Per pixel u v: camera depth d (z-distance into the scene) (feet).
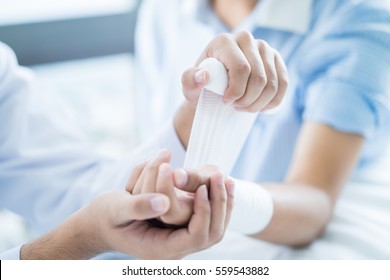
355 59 2.73
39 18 4.37
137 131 4.65
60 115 3.39
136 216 1.68
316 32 3.02
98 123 4.60
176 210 1.70
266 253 2.61
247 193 2.20
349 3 2.90
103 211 1.87
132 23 4.64
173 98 3.71
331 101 2.71
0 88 3.02
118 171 2.75
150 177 1.75
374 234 2.71
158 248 1.82
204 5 3.51
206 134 2.03
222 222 1.76
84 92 4.67
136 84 4.68
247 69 1.92
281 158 3.11
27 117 3.16
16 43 4.34
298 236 2.56
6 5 4.34
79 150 3.16
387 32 2.76
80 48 4.56
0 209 3.96
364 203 2.99
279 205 2.41
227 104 1.98
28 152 3.09
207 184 1.75
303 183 2.70
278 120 3.09
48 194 3.01
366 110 2.70
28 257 2.21
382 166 3.33
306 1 3.05
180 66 3.67
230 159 2.22
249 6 3.32
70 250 2.13
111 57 4.73
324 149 2.71
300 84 3.04
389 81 2.76
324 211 2.60
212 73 1.90
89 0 4.55
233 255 2.59
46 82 4.55
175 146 2.51
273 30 3.16
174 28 3.88
